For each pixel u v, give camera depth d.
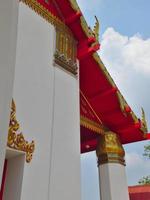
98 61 6.69
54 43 5.99
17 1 2.76
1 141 2.28
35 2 5.83
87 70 6.97
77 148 5.57
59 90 5.63
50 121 5.14
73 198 5.02
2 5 2.54
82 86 7.34
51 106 5.29
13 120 4.36
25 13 5.46
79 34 6.64
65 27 6.48
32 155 4.52
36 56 5.35
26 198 4.17
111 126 8.09
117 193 6.90
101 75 6.96
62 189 4.87
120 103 7.20
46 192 4.55
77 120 5.84
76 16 6.34
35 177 4.44
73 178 5.19
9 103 2.43
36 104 4.95
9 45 2.52
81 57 6.63
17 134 4.36
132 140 8.20
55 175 4.84
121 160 7.46
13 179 4.29
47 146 4.88
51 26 6.08
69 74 6.09
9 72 2.49
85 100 7.62
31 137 4.61
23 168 4.29
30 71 5.07
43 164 4.67
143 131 7.87
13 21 2.64
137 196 8.76
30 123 4.69
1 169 2.24
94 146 8.30
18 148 4.29
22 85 4.79
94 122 7.75
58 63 5.88
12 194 4.18
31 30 5.45
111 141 7.58
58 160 5.01
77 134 5.70
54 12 6.30
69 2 6.22
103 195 6.93
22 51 5.05
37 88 5.10
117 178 7.11
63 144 5.26
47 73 5.49
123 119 7.75
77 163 5.42
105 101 7.43
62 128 5.37
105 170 7.19
